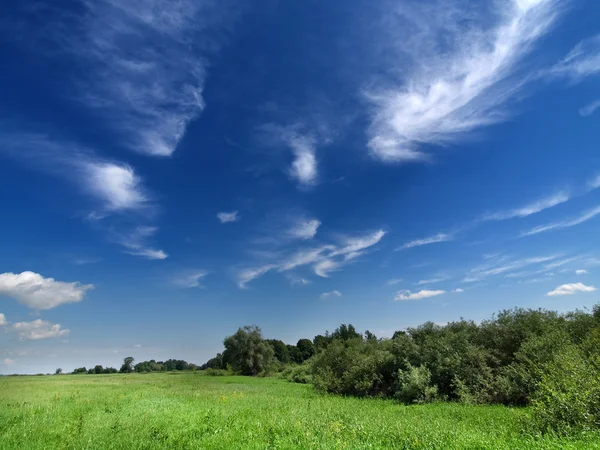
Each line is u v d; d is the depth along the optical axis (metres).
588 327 21.22
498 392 21.06
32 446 11.70
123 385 40.59
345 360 35.97
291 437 12.12
